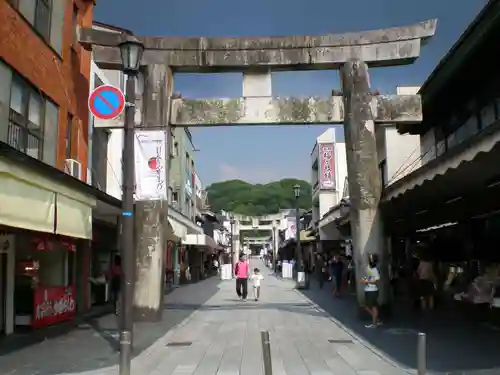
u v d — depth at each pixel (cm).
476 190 1201
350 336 1252
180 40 1592
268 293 2719
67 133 1609
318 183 4391
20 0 1234
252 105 1590
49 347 1089
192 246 4469
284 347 1117
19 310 1312
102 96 1043
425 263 1742
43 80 1383
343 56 1574
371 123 1545
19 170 888
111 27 2186
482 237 1548
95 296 1933
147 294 1504
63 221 1105
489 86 1441
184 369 909
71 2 1630
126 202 988
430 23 1556
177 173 4028
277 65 1583
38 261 1409
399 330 1291
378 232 1502
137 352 1055
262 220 8450
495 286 1311
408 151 2525
